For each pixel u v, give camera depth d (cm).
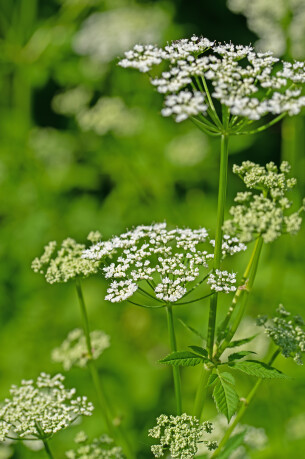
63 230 1132
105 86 1230
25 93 1188
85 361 552
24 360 970
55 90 1495
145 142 1159
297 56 885
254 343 761
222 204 420
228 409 397
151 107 1202
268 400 776
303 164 933
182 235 459
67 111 1220
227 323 455
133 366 961
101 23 1176
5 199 1136
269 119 1381
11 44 1161
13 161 1170
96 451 511
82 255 455
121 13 1183
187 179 1168
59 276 489
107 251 451
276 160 1395
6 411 463
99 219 1141
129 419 876
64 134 1222
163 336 996
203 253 448
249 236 393
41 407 461
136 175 1128
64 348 572
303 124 902
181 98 396
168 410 888
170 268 437
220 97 394
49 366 965
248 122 405
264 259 934
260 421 778
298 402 783
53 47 1170
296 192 936
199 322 949
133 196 1159
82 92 1225
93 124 1105
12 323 1017
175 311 993
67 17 1196
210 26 1473
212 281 423
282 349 447
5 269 1059
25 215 1141
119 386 931
